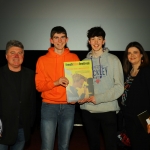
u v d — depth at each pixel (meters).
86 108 2.30
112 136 2.27
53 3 3.50
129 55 2.31
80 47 3.55
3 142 2.05
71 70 2.25
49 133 2.24
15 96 2.07
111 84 2.25
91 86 2.26
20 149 2.23
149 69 2.16
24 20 3.52
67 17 3.51
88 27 3.53
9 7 3.50
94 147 2.38
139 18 3.53
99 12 3.52
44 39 3.56
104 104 2.25
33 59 3.59
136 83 2.18
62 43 2.25
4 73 2.07
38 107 3.96
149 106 2.18
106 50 2.31
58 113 2.29
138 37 3.56
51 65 2.29
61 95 2.26
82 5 3.50
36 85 2.26
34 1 3.49
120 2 3.50
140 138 2.22
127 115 2.26
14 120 2.07
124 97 2.31
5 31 3.53
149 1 3.50
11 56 2.04
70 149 3.27
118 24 3.54
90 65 2.27
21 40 3.55
